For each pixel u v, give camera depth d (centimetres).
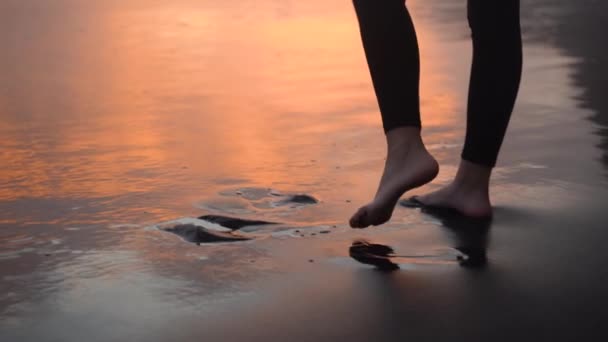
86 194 204
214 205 192
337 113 291
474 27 183
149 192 204
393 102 171
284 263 156
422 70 367
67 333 129
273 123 279
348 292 142
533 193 196
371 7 173
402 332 127
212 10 602
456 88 329
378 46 171
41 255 163
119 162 234
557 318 131
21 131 278
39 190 209
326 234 172
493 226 175
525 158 224
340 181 210
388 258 158
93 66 406
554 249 161
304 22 530
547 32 448
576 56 377
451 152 235
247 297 141
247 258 159
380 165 224
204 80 363
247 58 415
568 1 570
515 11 182
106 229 177
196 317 133
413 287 144
